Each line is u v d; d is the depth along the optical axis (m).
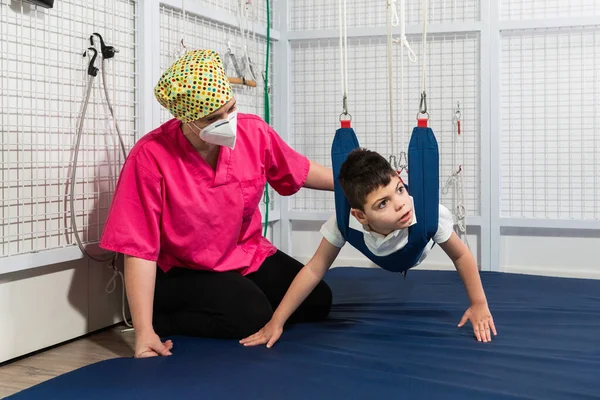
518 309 1.98
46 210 1.90
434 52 2.91
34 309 1.87
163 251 1.81
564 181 2.81
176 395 1.27
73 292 2.00
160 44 2.33
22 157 1.81
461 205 2.82
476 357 1.49
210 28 2.62
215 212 1.74
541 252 2.85
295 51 3.09
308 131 3.10
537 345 1.59
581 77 2.76
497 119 2.79
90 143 2.04
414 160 1.57
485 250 2.83
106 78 2.07
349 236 1.61
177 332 1.80
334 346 1.61
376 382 1.32
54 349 1.93
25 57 1.81
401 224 1.46
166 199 1.69
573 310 1.97
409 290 2.33
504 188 2.88
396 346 1.59
